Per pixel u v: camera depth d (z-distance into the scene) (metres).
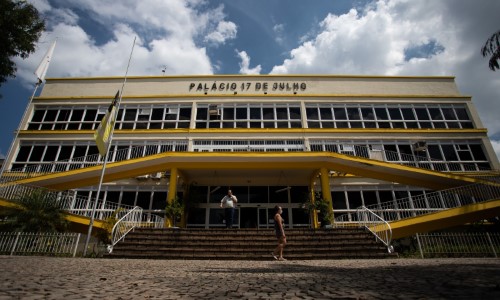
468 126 21.69
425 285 3.29
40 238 10.34
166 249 10.20
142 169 15.97
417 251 11.09
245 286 3.46
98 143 12.27
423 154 20.20
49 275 4.26
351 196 18.97
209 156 15.40
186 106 22.22
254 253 10.13
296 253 10.09
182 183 17.70
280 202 18.95
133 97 22.41
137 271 5.26
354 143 20.42
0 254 9.97
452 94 23.05
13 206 11.46
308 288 3.28
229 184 19.28
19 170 19.44
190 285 3.55
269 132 20.53
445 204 15.62
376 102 22.36
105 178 16.06
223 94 22.50
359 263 7.49
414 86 23.44
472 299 2.46
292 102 22.28
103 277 4.14
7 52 11.37
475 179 14.74
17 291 2.82
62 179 15.49
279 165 15.96
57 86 23.34
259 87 23.38
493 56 10.98
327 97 22.47
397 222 12.82
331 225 13.47
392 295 2.72
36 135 20.78
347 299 2.61
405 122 21.75
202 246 10.53
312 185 17.67
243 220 18.50
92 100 22.61
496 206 12.64
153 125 21.61
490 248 10.73
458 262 7.06
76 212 15.73
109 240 11.48
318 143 20.34
